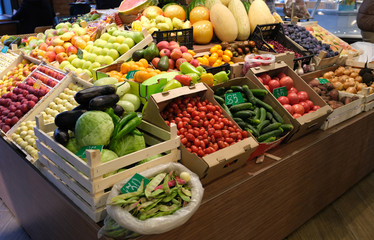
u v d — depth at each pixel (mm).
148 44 2850
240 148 1932
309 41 3646
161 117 1888
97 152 1483
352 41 5984
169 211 1470
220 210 1868
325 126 2658
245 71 2686
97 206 1577
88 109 1834
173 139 1782
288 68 2750
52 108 2604
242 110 2275
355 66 3678
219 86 2367
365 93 2992
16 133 2512
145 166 1693
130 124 1757
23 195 2502
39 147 1951
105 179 1548
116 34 3008
